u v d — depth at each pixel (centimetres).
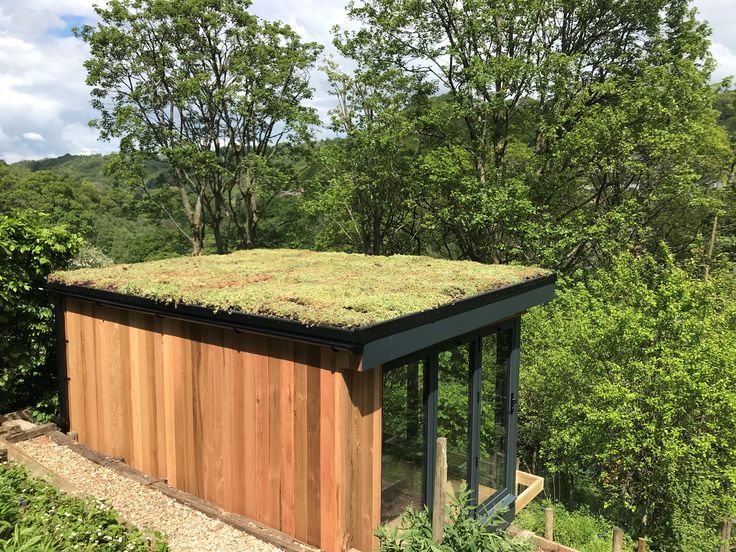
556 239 1716
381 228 2258
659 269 1252
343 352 340
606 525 987
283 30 2409
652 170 1625
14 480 389
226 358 422
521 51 1834
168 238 2644
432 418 455
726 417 891
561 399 1082
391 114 1916
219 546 382
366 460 371
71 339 586
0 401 668
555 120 1812
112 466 516
